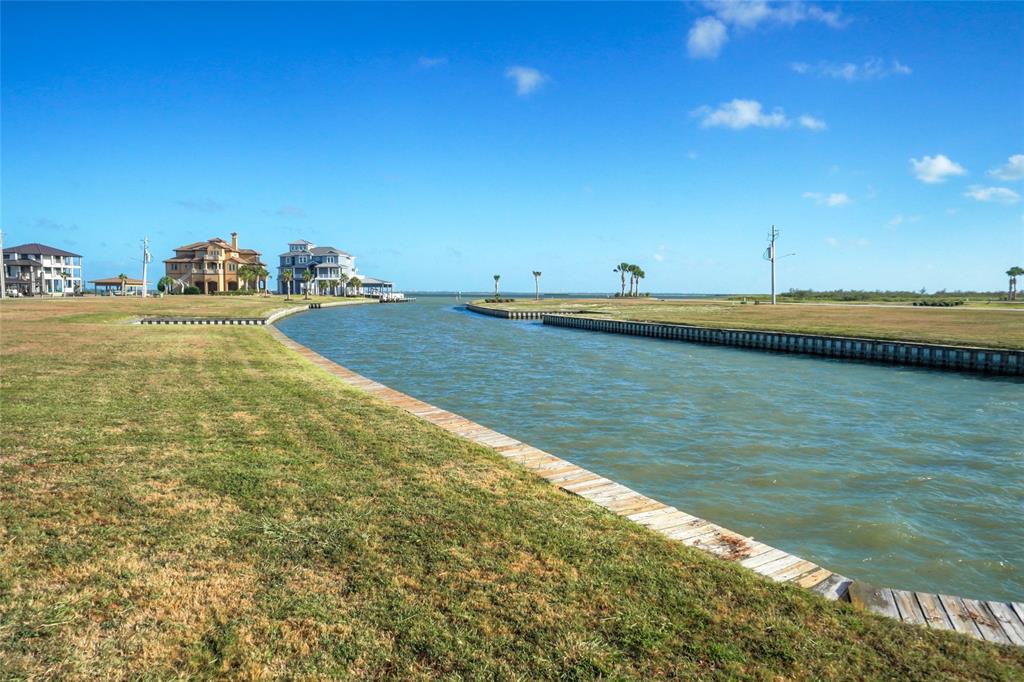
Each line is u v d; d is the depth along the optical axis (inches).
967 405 865.5
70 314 1920.5
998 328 1694.1
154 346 1023.0
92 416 469.1
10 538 248.2
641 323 2124.8
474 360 1378.0
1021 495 494.0
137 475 330.0
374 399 589.3
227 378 690.2
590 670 178.2
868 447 633.0
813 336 1497.3
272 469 348.2
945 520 441.1
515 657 183.5
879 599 228.2
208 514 280.2
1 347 945.5
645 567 242.7
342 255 6102.4
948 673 181.6
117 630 190.5
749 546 275.3
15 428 424.5
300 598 211.8
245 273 4916.3
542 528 277.7
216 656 180.2
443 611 206.8
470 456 393.1
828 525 428.1
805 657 187.2
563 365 1289.4
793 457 594.2
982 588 344.2
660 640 193.8
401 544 255.6
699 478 529.0
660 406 835.4
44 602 203.5
